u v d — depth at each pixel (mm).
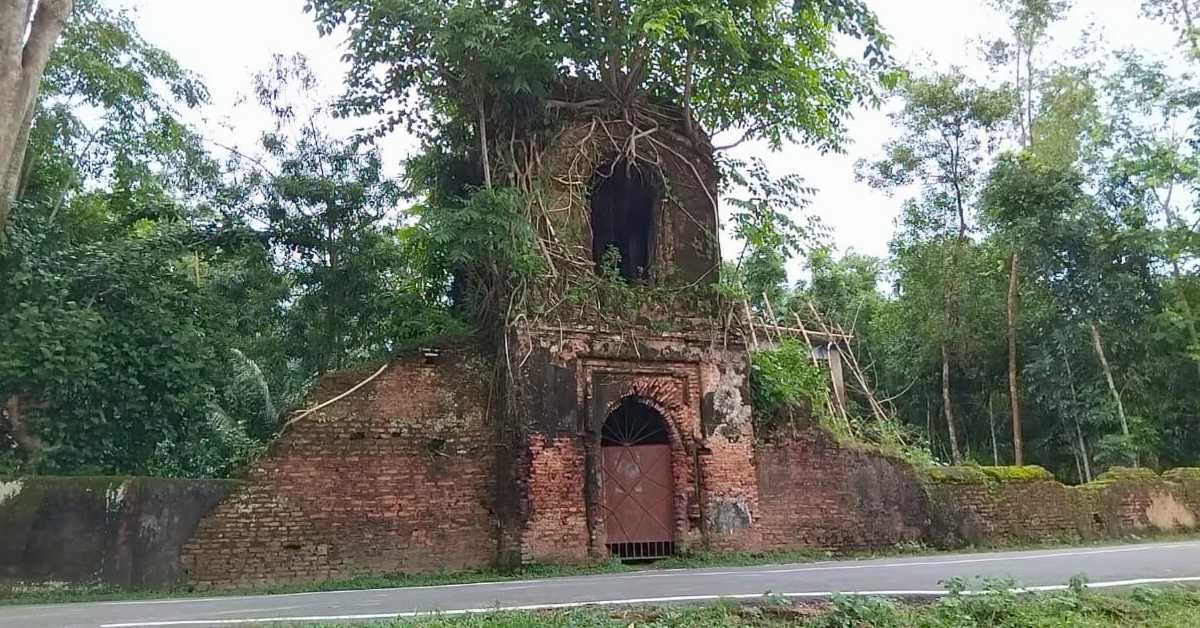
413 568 13477
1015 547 17000
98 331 13727
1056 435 28250
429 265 17062
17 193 17094
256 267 17250
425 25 14258
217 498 12539
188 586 11977
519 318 14367
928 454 19859
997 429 30031
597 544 14086
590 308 15023
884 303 34188
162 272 15430
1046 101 28047
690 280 16297
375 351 17562
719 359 15922
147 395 14164
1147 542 18203
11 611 9438
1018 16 28328
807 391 17172
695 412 15484
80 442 13336
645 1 14125
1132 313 24578
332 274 17375
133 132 19859
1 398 12930
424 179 17734
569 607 8695
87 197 20656
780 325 24422
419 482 13859
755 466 15828
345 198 17500
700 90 17109
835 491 16219
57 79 18234
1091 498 18781
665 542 14969
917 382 30781
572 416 14461
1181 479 20828
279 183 17172
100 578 11398
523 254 14453
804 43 16562
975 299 28562
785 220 17328
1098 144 25062
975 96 27688
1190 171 22391
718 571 12750
